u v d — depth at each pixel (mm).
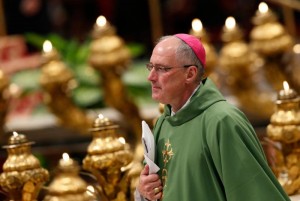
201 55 13461
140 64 29281
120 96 25266
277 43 25078
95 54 24844
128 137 26703
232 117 13008
